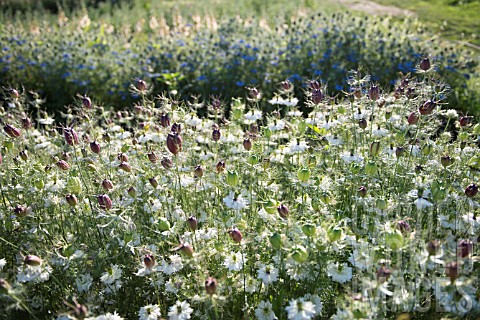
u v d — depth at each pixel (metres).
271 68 6.33
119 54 7.02
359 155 2.84
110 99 6.39
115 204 2.60
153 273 2.28
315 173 2.89
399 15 10.57
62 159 3.00
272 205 2.30
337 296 2.25
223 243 2.38
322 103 3.30
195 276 2.24
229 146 3.40
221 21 8.77
